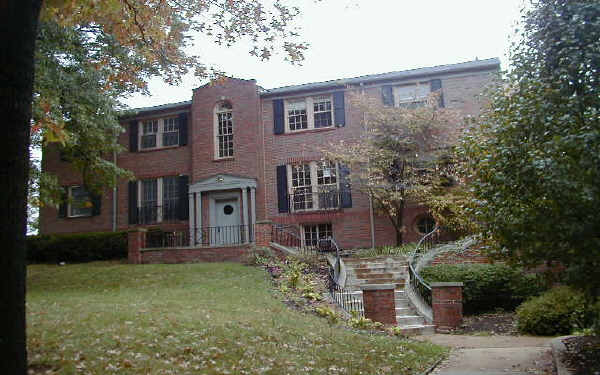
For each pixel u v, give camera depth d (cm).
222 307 1036
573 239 666
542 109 729
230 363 668
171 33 983
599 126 657
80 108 1489
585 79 735
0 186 407
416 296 1302
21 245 415
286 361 700
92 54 1562
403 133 1855
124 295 1223
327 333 903
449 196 1730
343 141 2009
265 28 973
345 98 2114
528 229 715
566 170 646
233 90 2195
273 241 1881
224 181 2120
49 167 2373
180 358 671
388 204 1878
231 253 1709
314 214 2053
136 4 896
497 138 780
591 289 709
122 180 2317
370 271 1529
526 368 730
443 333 1144
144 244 1853
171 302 1073
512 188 732
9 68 417
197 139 2197
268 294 1234
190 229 2130
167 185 2275
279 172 2123
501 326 1185
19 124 420
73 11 816
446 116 1827
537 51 815
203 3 951
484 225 786
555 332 1064
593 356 732
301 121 2172
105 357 642
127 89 1675
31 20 432
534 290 1309
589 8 750
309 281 1409
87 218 2323
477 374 708
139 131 2345
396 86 2086
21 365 405
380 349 834
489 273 1366
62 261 2088
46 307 980
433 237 1803
